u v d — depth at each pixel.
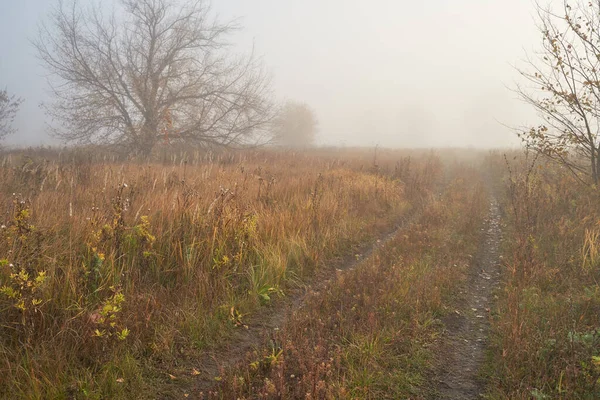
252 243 6.11
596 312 4.59
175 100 21.19
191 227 5.82
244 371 3.56
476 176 17.84
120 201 5.41
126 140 20.86
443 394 3.44
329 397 3.12
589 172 10.46
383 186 11.80
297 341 3.97
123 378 3.33
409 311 4.83
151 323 4.14
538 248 6.73
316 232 7.55
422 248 7.20
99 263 4.37
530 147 10.26
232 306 4.77
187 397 3.32
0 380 3.09
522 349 3.79
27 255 4.26
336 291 5.28
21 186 7.95
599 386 3.23
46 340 3.61
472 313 5.06
